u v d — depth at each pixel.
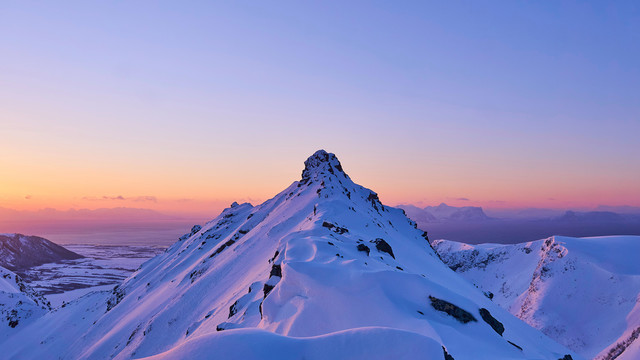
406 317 22.17
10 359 129.75
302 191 118.50
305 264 29.69
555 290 167.25
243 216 176.88
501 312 57.00
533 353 34.66
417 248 90.00
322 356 10.67
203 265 114.75
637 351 81.62
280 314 27.41
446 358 12.67
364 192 136.75
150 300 117.06
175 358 10.52
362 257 37.00
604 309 145.62
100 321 126.00
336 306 24.61
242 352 10.41
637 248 179.25
